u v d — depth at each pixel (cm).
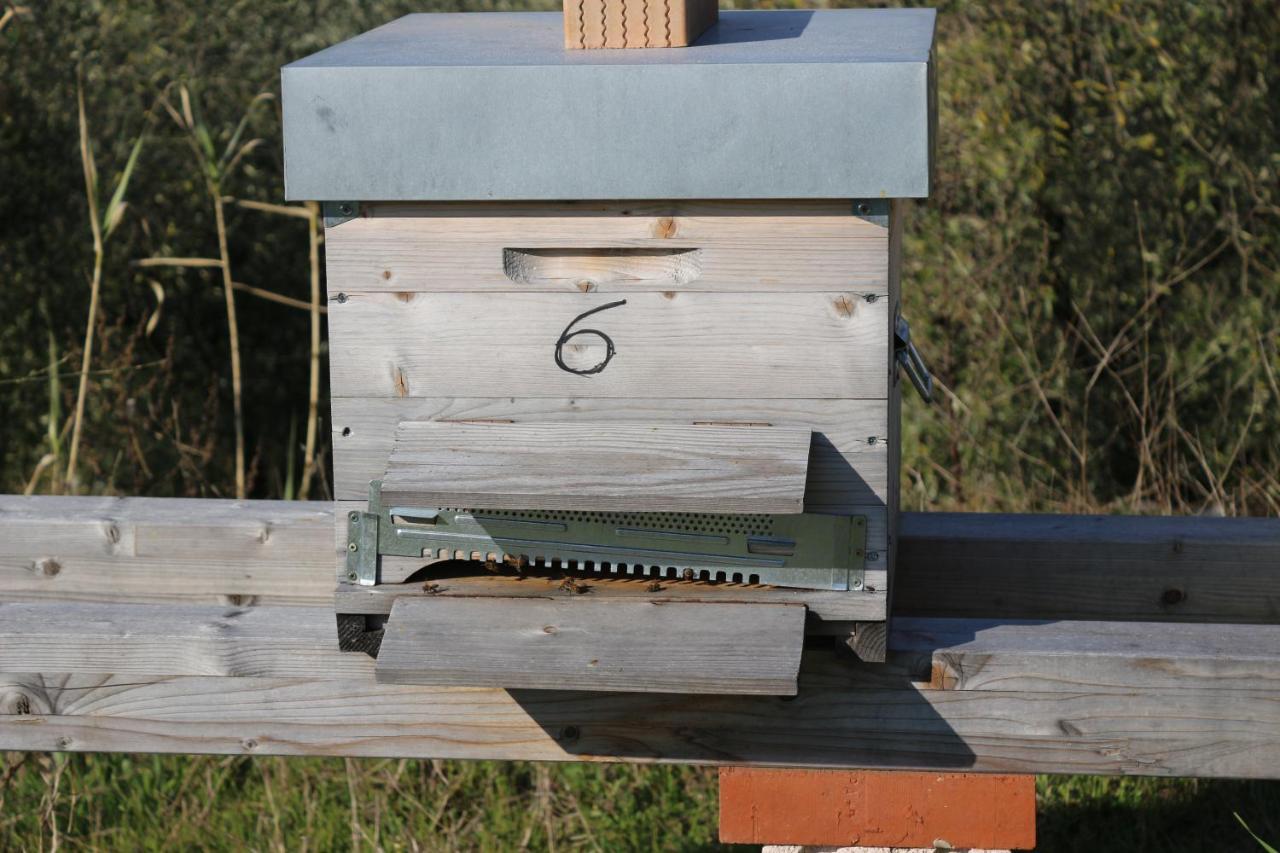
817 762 201
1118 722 194
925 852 207
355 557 195
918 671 197
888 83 171
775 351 184
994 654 195
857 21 228
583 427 188
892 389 213
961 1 529
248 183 573
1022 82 524
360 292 188
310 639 208
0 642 213
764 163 175
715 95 174
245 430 589
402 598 193
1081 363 538
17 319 559
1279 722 190
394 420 192
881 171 173
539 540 192
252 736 211
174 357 572
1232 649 193
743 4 539
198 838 328
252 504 262
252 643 209
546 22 237
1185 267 539
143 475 525
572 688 176
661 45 195
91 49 563
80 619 214
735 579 194
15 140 556
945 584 250
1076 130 529
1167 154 534
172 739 213
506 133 178
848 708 199
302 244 586
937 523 254
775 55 182
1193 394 530
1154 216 534
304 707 210
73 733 214
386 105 179
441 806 332
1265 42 535
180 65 564
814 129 173
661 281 184
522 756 207
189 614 216
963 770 199
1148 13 530
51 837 321
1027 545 246
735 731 202
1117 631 203
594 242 183
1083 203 532
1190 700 192
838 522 187
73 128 562
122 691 212
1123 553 244
